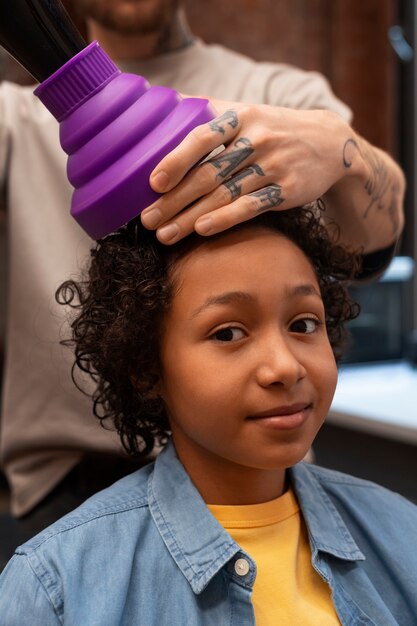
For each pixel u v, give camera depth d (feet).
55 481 3.42
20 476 3.53
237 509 2.22
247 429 2.01
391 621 2.23
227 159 2.05
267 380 1.95
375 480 5.63
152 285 2.10
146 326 2.15
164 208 2.01
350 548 2.32
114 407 2.45
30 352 3.48
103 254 2.31
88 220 2.08
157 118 2.03
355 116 7.28
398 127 7.30
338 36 7.23
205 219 2.01
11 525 3.43
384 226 2.88
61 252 3.50
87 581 2.06
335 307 2.61
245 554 2.11
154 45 3.67
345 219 2.75
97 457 3.32
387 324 7.03
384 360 7.03
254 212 2.06
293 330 2.11
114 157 2.02
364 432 5.68
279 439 1.99
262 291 2.02
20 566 2.09
